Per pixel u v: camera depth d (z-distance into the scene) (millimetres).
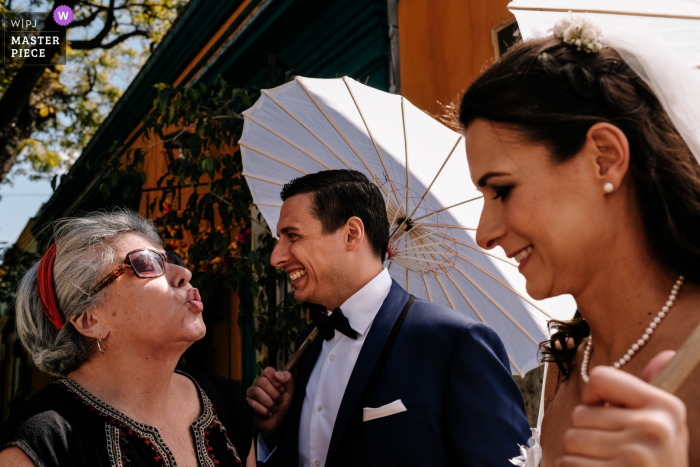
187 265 4297
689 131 792
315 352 2000
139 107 7438
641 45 832
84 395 1522
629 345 854
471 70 3412
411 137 2072
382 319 1814
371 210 1905
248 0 5125
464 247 2102
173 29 6074
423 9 3869
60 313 1595
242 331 5684
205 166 3994
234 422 1765
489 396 1583
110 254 1595
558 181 831
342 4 4281
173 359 1633
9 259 7410
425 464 1566
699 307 798
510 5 1166
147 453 1487
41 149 12289
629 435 493
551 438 1037
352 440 1665
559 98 844
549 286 876
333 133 2219
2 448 1348
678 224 805
